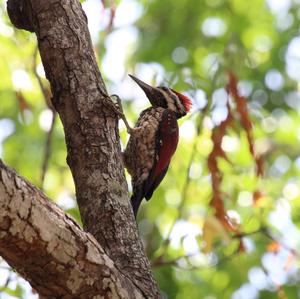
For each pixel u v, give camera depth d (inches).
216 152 414.9
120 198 287.3
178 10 700.0
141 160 428.1
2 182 212.7
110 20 402.6
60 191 547.2
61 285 237.1
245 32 697.0
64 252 231.9
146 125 431.5
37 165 577.0
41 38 307.1
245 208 518.6
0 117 590.9
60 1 310.3
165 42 680.4
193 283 569.6
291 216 580.1
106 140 294.7
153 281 273.1
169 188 565.0
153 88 460.8
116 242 278.7
